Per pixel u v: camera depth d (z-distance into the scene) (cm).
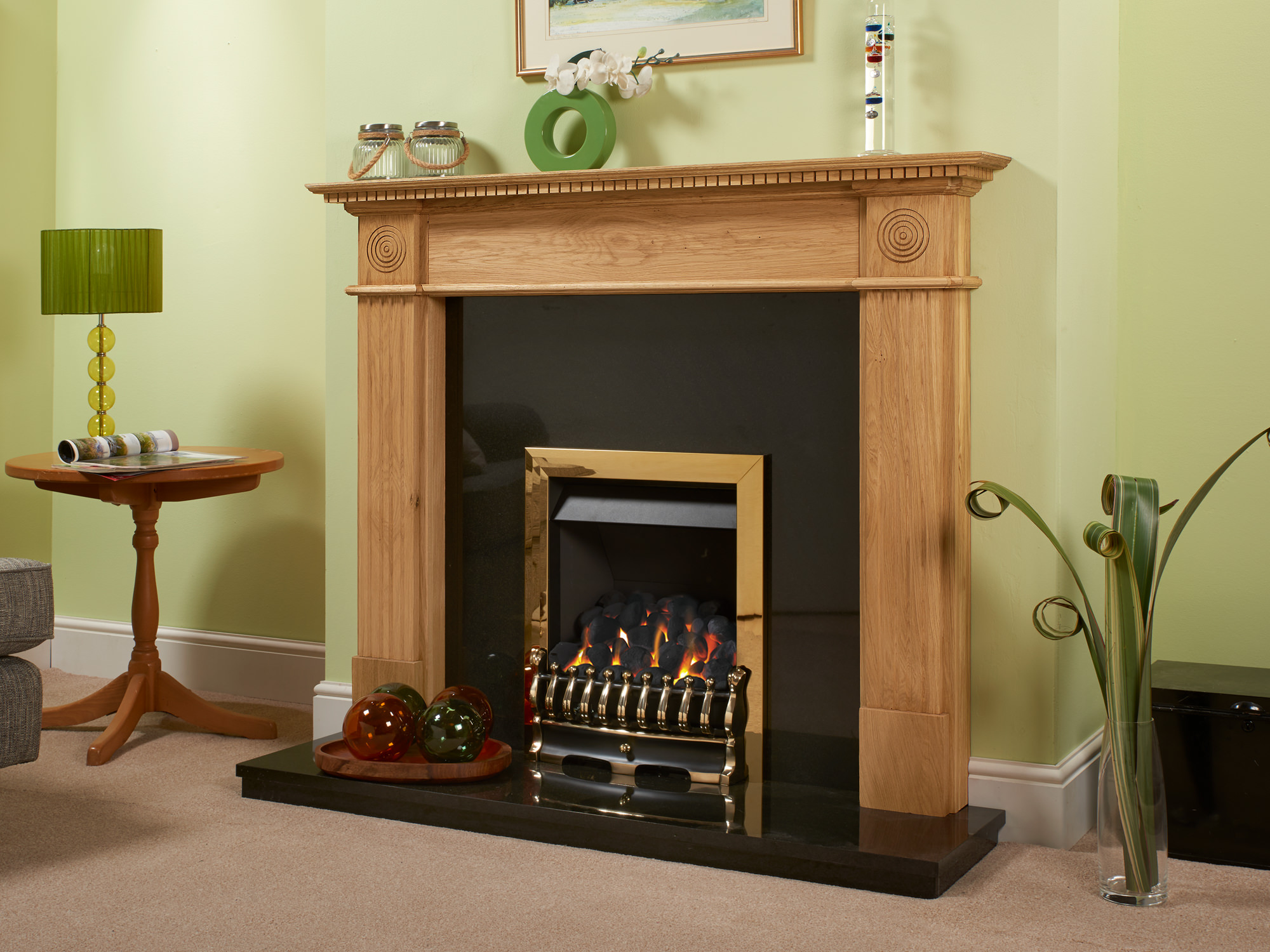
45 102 384
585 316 274
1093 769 258
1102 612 272
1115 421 284
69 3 383
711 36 263
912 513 238
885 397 239
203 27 363
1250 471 279
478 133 288
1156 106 282
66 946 193
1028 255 239
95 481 287
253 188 358
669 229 258
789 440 257
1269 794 232
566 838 240
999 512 221
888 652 241
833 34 254
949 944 195
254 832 246
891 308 237
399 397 283
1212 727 235
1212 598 284
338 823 252
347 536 306
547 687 277
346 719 264
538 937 197
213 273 365
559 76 267
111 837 243
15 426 382
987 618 246
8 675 242
